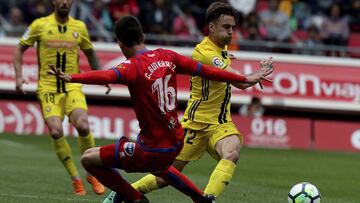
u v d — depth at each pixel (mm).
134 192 18391
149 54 17422
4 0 55000
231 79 17984
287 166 36281
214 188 19156
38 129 46000
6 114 45969
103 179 18219
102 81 16734
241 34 51625
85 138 24672
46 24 25406
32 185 26141
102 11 51188
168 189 25750
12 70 47281
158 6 51188
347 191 28609
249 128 46750
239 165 35562
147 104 17203
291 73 49906
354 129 47719
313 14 58844
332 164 38156
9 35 49938
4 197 22188
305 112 51656
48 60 25328
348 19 56281
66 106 25094
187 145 20375
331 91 50000
